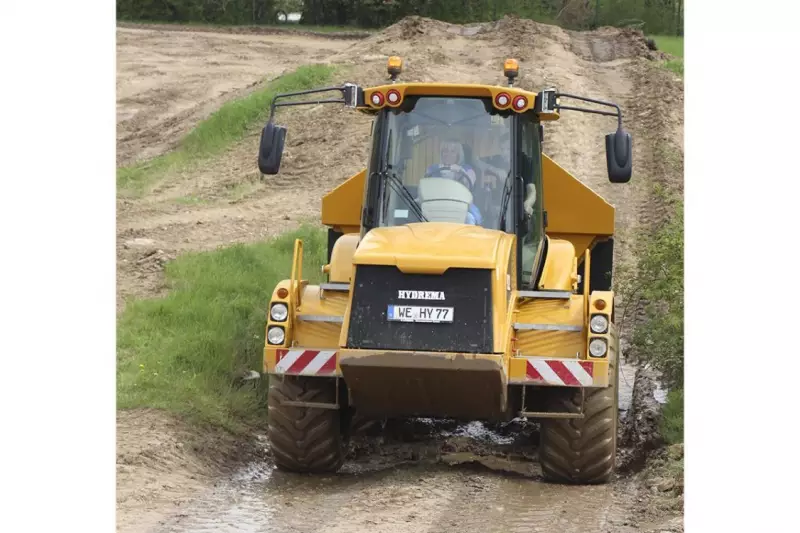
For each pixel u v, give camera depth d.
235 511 8.05
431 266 8.28
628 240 18.61
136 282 15.11
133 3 56.78
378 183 9.20
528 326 8.80
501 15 57.72
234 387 11.42
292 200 23.31
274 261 16.17
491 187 9.13
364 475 9.42
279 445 9.21
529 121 9.54
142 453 9.09
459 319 8.21
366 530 7.43
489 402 8.42
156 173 26.27
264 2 58.81
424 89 9.19
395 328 8.24
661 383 12.22
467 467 9.66
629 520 7.84
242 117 28.95
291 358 8.80
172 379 10.94
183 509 8.05
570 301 9.01
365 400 8.62
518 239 9.12
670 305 11.80
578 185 11.51
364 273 8.40
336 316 8.97
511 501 8.31
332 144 26.64
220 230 20.09
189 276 14.90
